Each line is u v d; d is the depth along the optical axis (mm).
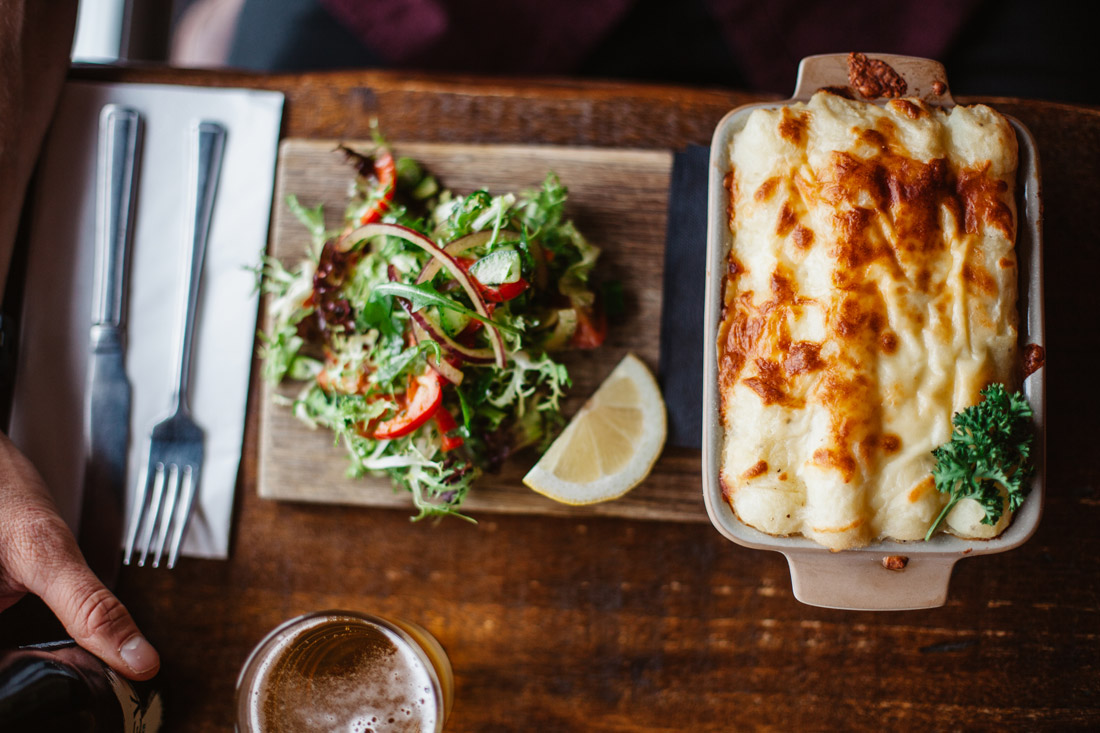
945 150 530
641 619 585
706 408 531
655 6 674
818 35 666
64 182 610
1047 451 576
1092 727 570
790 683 579
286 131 613
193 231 604
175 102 612
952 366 516
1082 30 657
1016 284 524
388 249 566
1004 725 572
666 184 596
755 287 531
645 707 582
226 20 697
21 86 591
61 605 536
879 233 521
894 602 527
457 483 562
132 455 601
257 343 605
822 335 520
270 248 607
